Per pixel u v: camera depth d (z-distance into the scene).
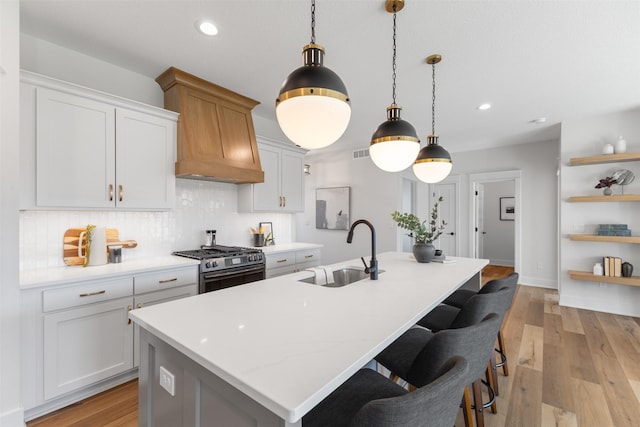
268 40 2.23
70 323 1.95
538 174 5.11
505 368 2.38
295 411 0.67
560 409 1.97
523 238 5.25
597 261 3.89
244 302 1.46
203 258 2.69
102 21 2.02
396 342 1.53
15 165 1.75
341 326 1.16
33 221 2.22
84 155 2.22
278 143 3.82
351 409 1.02
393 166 1.99
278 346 0.98
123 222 2.70
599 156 3.64
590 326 3.39
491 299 1.49
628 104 3.43
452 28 2.07
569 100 3.32
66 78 2.36
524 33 2.12
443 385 0.69
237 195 3.68
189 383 1.02
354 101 3.36
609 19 1.95
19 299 1.75
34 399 1.82
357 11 1.90
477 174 5.66
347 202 5.80
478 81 2.87
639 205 3.68
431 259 2.65
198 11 1.92
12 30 1.75
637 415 1.91
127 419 1.86
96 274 2.04
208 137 2.90
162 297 2.40
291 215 4.42
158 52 2.41
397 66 2.59
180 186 3.13
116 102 2.38
